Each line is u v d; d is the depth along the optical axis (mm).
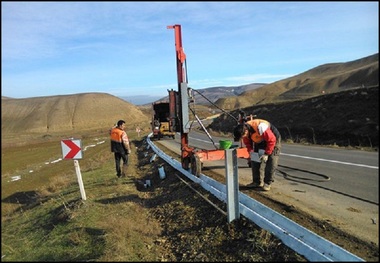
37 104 142000
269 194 7586
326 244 4383
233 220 5680
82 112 132000
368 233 5254
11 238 8023
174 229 6414
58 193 11820
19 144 58938
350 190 7996
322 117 24234
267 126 7277
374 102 20766
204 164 12492
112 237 5789
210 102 9523
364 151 15000
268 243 4773
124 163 12133
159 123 31062
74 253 5633
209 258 4984
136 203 8398
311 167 11438
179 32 9430
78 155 8656
